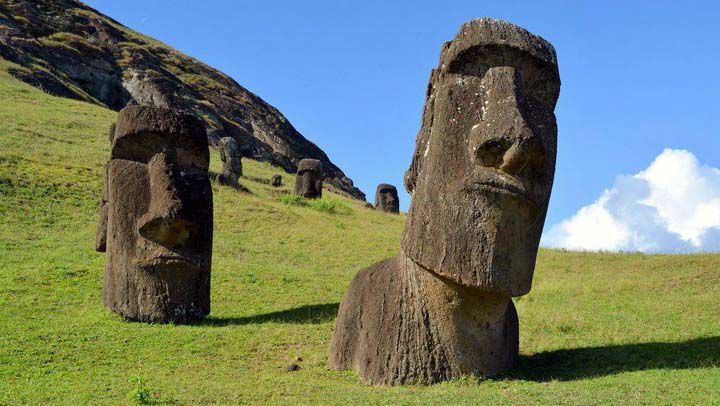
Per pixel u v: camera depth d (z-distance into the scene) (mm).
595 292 15062
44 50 54031
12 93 40219
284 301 15531
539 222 9133
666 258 18953
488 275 8797
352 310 10297
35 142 30141
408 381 9172
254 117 70625
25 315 13125
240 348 11773
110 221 13938
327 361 10734
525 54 9172
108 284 13789
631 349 10312
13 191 23172
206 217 13891
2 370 10320
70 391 9195
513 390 8367
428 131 9680
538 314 13148
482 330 9344
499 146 8719
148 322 13250
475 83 9250
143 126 13664
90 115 39719
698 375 8461
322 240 25047
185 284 13570
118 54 62250
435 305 9258
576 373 9328
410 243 9359
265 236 24812
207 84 71000
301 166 37312
